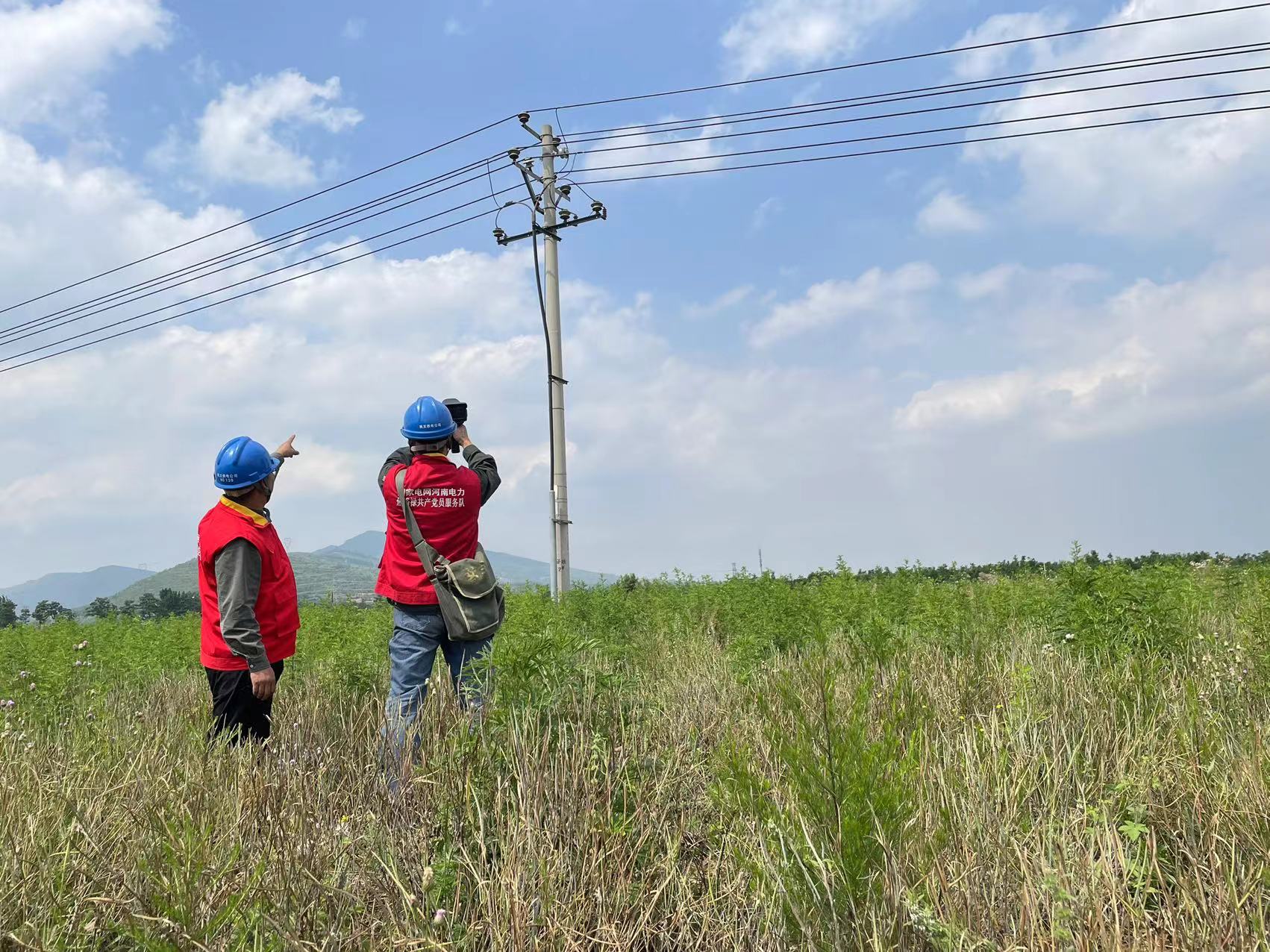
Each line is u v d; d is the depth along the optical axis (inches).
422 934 113.4
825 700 120.7
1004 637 339.3
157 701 329.4
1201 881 107.7
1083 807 129.7
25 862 124.2
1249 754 145.5
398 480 209.0
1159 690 197.5
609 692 192.5
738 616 466.0
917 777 131.0
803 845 113.0
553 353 736.3
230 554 198.7
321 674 306.2
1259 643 234.8
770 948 111.0
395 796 156.3
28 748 186.2
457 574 205.6
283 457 233.8
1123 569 294.7
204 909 108.4
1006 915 106.9
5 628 576.7
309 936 111.7
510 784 150.7
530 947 111.0
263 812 137.2
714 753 169.2
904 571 579.5
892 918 102.2
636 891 132.2
